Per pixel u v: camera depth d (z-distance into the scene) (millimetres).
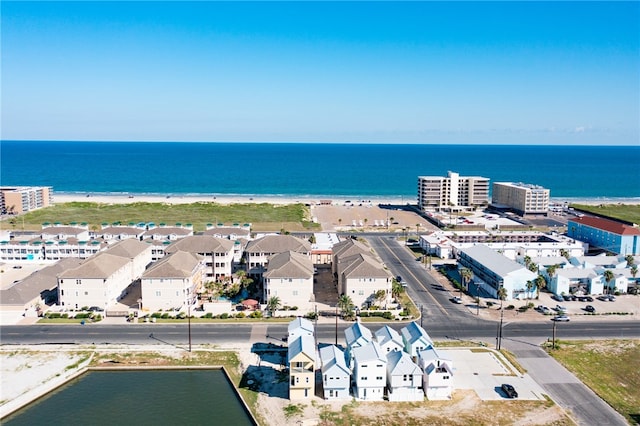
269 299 134625
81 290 135125
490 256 167500
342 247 167625
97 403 92375
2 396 92875
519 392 96000
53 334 120062
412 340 105062
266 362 107438
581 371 104188
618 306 143750
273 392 95750
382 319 131125
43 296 139750
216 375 103250
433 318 132500
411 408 90750
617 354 112000
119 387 98062
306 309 137625
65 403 92250
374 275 138750
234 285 152625
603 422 86500
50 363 105562
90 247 182250
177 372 104188
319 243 193875
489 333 123250
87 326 125125
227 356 109750
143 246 171000
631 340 119688
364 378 94125
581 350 113938
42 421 86562
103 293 135375
